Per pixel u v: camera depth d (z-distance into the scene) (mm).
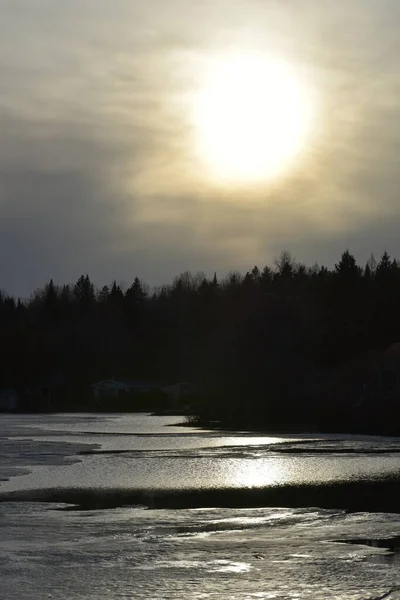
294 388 122688
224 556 29672
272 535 33000
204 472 53156
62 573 27469
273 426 106625
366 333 147000
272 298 131375
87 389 190500
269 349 125938
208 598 24953
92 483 47812
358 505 39844
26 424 112625
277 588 25891
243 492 44250
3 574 27312
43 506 39594
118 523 35344
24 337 192625
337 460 60562
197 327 196000
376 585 26156
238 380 125562
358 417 99312
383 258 191500
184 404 160500
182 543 31594
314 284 179250
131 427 104688
